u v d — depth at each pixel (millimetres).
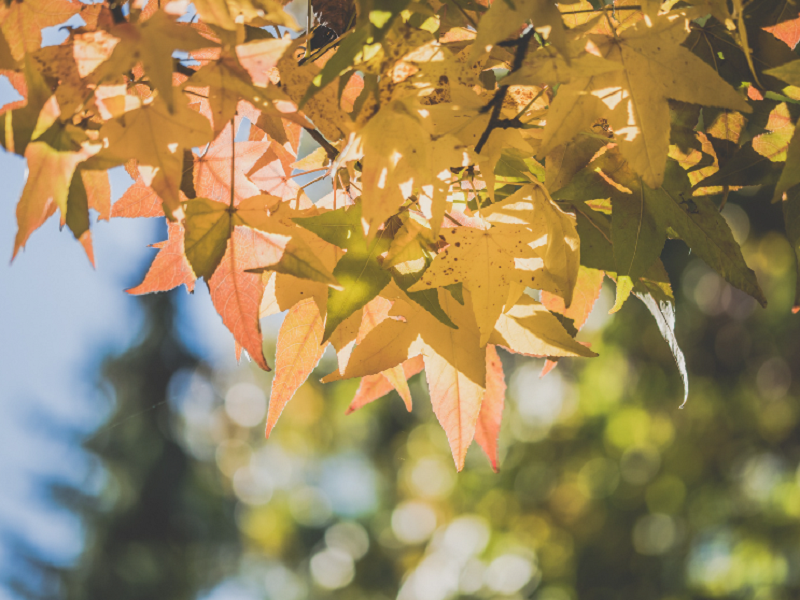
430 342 1170
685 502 5145
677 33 1120
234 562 12648
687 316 5176
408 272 1141
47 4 1150
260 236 1124
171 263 1173
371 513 9547
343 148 1135
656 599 4977
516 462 5695
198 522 12289
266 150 1183
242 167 1175
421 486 8164
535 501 5629
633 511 5195
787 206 1190
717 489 5125
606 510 5262
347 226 1146
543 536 5660
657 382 5176
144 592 11672
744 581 4898
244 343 1125
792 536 4742
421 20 1130
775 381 5188
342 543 10359
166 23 1079
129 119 1091
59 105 1087
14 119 1072
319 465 10484
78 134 1089
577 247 1144
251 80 1102
